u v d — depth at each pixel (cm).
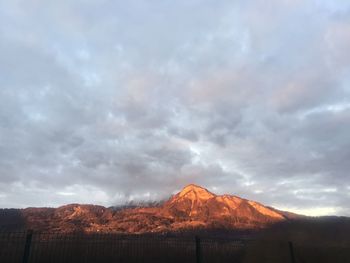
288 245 1816
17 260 955
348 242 2277
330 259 1980
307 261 1938
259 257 1656
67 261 1025
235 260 1498
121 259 1117
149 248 1189
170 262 1221
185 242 1289
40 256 990
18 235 976
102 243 1102
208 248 1365
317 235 2458
